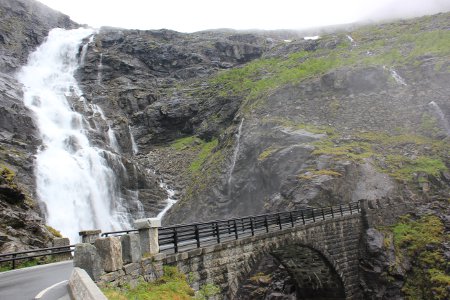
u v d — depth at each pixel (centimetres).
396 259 3120
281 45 9162
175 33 10562
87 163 5394
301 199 3775
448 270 2897
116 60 8744
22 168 4628
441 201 3703
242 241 2123
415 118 5119
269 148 5016
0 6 8888
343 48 7581
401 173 4103
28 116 5575
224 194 5294
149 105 8006
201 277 1780
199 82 8538
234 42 10144
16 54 8188
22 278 1597
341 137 4881
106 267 1266
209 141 7112
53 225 4528
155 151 7269
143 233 1569
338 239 3120
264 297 3381
